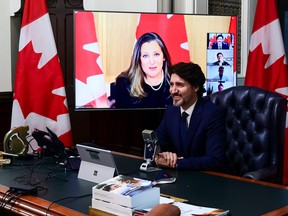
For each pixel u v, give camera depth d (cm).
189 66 253
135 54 407
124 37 404
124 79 407
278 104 273
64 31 471
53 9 467
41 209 179
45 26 389
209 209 170
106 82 405
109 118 462
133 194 163
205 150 257
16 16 461
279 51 404
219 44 414
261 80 405
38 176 228
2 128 448
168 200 180
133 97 409
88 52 399
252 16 472
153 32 405
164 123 273
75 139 471
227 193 198
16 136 268
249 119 285
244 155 286
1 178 224
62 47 471
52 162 260
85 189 204
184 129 260
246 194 197
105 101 406
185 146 259
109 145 464
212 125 253
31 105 388
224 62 416
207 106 257
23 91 386
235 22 417
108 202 166
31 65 387
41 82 388
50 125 391
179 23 407
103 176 212
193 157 251
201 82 256
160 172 237
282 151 273
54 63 390
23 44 386
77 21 395
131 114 450
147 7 453
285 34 462
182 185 212
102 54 402
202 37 411
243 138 287
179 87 252
